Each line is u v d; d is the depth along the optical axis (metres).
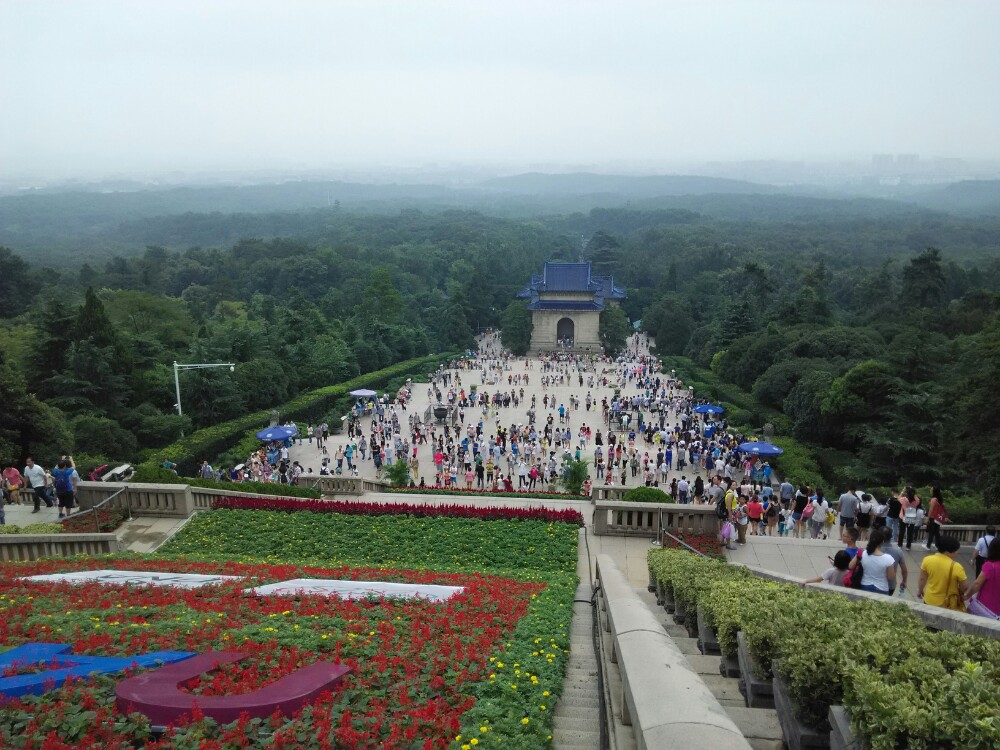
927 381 53.97
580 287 131.75
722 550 24.72
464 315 131.62
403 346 112.12
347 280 160.75
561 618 14.11
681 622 14.00
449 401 78.31
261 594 14.80
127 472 34.25
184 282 174.25
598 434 54.56
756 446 50.41
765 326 99.94
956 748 4.98
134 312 89.06
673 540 25.64
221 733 7.25
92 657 9.49
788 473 51.91
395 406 82.06
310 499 29.77
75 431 48.38
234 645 10.48
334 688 8.75
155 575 17.56
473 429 62.44
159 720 7.53
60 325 58.09
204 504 29.00
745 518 25.69
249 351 74.75
